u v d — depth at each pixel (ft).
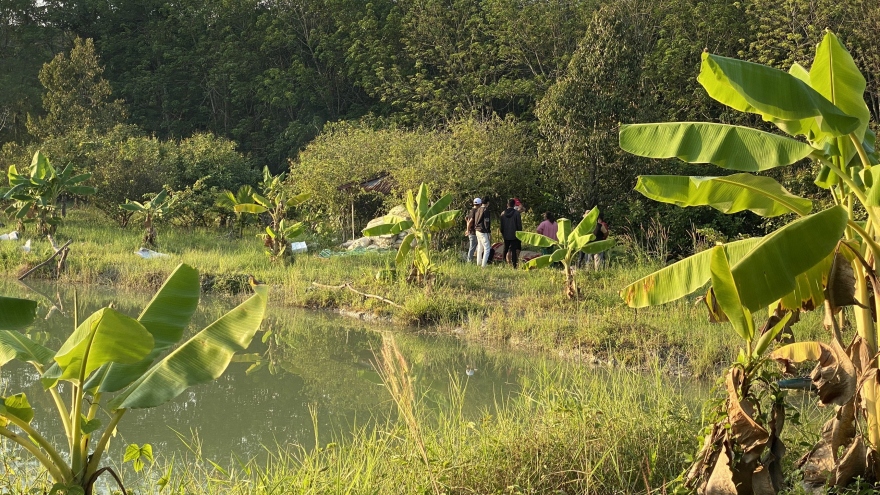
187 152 102.99
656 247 67.77
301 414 30.71
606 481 20.70
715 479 18.38
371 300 52.19
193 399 32.89
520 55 120.78
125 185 91.09
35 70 165.17
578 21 117.39
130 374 17.56
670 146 20.22
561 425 22.93
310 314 52.21
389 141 88.63
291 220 93.15
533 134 102.68
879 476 18.89
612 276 56.34
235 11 160.04
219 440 27.61
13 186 72.28
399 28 137.08
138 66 161.17
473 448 22.29
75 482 16.61
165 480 19.48
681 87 92.22
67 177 73.82
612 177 75.82
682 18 97.25
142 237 77.05
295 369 38.40
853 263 19.43
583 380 29.89
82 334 15.93
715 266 17.42
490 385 34.65
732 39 94.73
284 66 158.92
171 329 18.47
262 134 153.07
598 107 75.31
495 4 121.29
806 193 66.33
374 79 137.69
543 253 64.95
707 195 20.86
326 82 148.46
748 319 18.25
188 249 74.38
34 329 46.19
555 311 47.52
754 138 19.61
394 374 18.40
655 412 23.76
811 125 19.60
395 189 80.28
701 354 36.17
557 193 78.59
